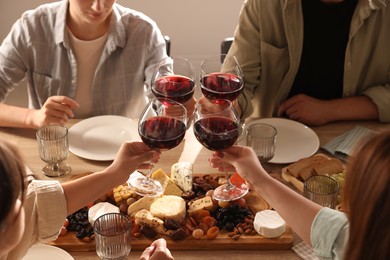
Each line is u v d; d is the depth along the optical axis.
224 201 1.71
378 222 0.95
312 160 1.92
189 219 1.69
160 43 2.46
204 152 2.01
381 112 2.20
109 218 1.56
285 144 2.05
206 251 1.64
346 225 1.43
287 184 1.88
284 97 2.41
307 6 2.28
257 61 2.38
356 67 2.34
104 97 2.46
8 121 2.10
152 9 3.53
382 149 0.97
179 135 1.59
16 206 1.08
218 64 2.02
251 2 2.33
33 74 2.45
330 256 1.44
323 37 2.31
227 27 3.60
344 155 1.99
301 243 1.65
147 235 1.64
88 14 2.21
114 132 2.08
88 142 2.03
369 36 2.29
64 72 2.41
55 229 1.54
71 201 1.55
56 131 1.91
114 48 2.39
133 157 1.62
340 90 2.41
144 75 2.48
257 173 1.59
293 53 2.31
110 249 1.52
